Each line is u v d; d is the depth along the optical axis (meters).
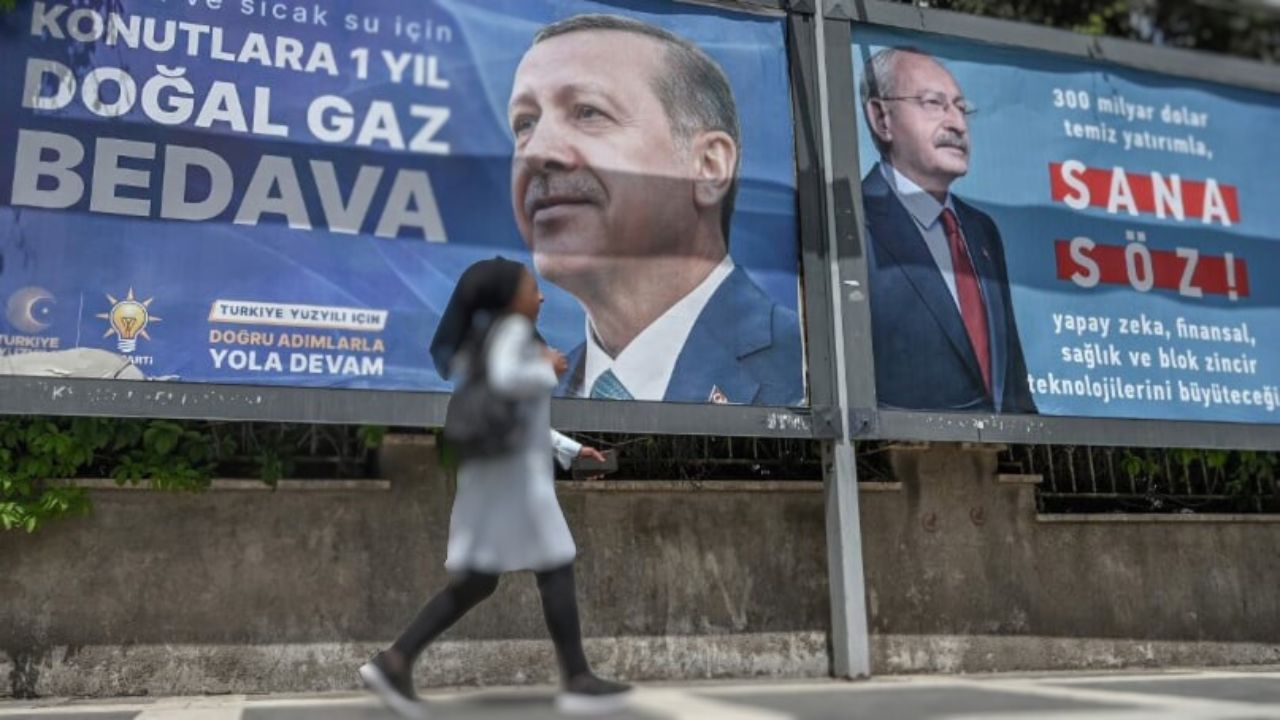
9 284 5.15
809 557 6.22
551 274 6.00
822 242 6.34
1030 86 7.04
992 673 6.26
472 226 5.95
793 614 6.12
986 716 4.16
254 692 5.33
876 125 6.62
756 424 5.98
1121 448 7.05
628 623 5.87
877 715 4.18
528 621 5.73
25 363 5.11
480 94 6.11
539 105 6.19
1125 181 7.11
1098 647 6.54
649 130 6.27
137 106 5.50
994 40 6.97
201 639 5.32
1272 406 7.06
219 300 5.43
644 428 5.82
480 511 4.02
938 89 6.80
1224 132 7.46
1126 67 7.30
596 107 6.24
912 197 6.59
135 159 5.45
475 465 4.04
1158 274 7.03
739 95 6.43
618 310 6.02
